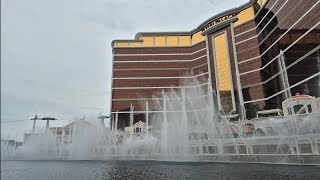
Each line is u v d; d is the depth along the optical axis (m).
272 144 34.09
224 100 108.12
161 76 127.75
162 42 133.38
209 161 37.41
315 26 78.62
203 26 127.38
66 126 100.88
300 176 21.66
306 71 82.25
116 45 133.00
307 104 62.25
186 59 130.62
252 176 22.73
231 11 115.38
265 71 101.94
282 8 94.31
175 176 24.80
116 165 37.91
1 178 28.47
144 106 122.38
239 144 38.12
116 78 127.12
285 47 91.50
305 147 30.72
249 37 108.69
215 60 118.00
